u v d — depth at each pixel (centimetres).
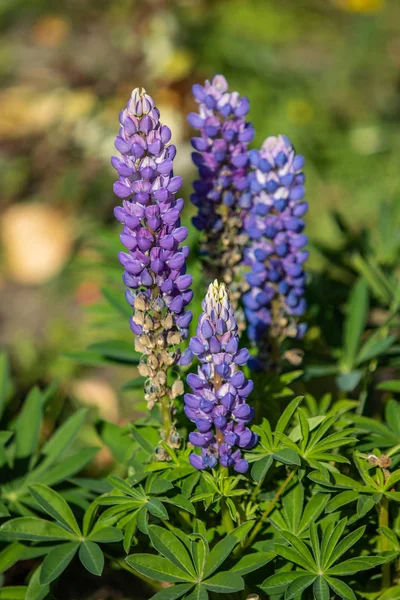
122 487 194
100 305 286
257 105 539
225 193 224
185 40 579
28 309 470
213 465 186
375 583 211
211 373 178
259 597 202
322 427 200
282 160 213
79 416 242
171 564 186
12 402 275
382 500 195
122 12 616
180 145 512
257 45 602
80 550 192
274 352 233
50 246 496
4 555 205
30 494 218
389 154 518
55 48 630
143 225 200
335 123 545
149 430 219
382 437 218
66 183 514
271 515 201
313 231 459
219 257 231
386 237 306
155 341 190
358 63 605
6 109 567
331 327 275
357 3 664
